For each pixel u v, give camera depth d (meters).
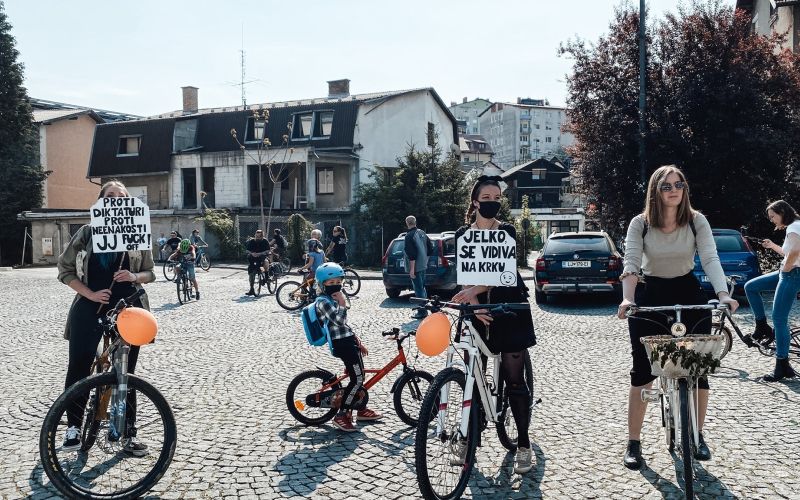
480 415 4.35
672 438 4.49
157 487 4.22
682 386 3.76
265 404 6.21
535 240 54.59
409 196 31.16
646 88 21.33
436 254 15.02
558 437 5.12
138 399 4.34
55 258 38.75
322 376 5.64
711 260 4.11
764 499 3.92
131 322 4.10
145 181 42.56
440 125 44.50
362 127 37.50
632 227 4.34
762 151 19.14
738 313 11.47
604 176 21.48
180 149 40.88
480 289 4.21
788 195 19.91
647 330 4.29
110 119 65.50
